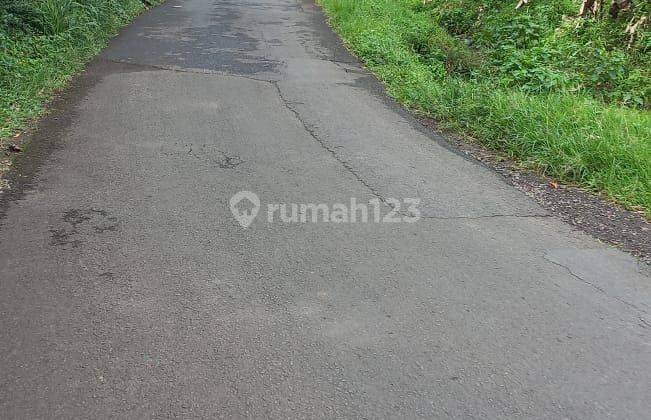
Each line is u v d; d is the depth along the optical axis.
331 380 2.86
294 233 4.26
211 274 3.70
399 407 2.70
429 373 2.94
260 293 3.53
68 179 4.93
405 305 3.49
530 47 11.52
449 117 7.21
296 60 9.59
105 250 3.90
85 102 6.92
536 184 5.55
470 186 5.35
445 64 10.70
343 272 3.80
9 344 2.99
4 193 4.62
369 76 9.00
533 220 4.76
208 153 5.63
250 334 3.16
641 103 9.01
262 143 5.98
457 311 3.46
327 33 11.92
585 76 9.68
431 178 5.46
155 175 5.08
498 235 4.45
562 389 2.88
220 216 4.44
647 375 3.01
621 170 5.59
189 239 4.09
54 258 3.78
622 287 3.83
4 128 5.91
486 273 3.90
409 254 4.07
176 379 2.81
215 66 8.83
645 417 2.72
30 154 5.39
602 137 6.05
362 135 6.46
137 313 3.29
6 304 3.30
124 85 7.63
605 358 3.12
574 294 3.72
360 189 5.08
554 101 7.29
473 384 2.88
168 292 3.49
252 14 13.48
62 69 7.96
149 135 6.00
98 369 2.85
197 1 15.12
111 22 10.76
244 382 2.81
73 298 3.39
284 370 2.91
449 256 4.09
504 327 3.34
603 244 4.42
